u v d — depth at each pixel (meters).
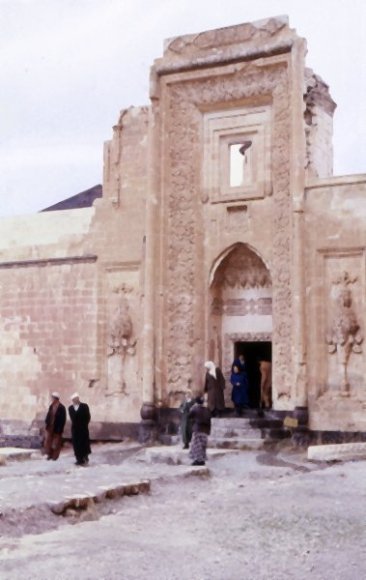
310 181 23.88
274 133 25.08
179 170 26.34
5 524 10.81
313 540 10.02
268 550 9.55
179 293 25.94
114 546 9.77
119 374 26.70
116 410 26.44
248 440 22.28
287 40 24.67
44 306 28.27
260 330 26.00
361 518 11.34
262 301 26.09
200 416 18.95
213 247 25.83
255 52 25.12
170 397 25.59
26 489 13.62
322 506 12.38
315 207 23.70
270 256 24.81
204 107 26.39
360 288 23.06
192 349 25.66
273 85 25.16
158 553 9.39
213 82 26.16
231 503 13.07
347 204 23.34
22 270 28.83
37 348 28.19
